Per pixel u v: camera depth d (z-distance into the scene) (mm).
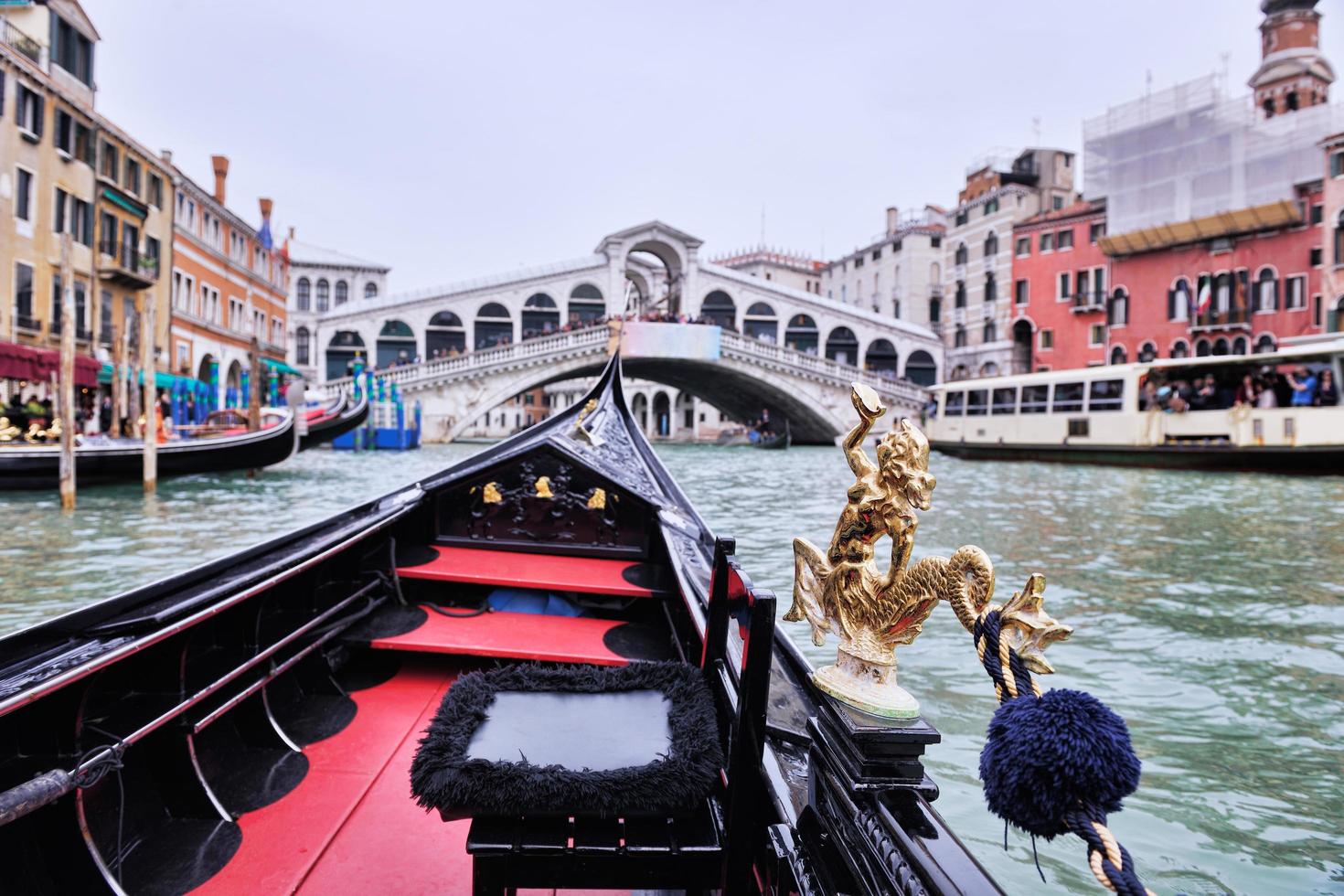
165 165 24531
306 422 19203
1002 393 24250
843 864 1028
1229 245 29125
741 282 43188
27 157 18172
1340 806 3262
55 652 1570
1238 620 6035
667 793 1277
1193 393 20719
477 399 31609
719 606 1684
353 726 2363
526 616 3125
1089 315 33844
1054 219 35062
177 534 9461
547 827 1326
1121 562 8289
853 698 1102
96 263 20672
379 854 1757
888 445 1111
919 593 1028
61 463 11117
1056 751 717
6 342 15406
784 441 34750
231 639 2184
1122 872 668
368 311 39094
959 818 3090
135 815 1730
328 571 3002
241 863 1701
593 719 1499
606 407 6008
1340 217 25938
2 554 8195
